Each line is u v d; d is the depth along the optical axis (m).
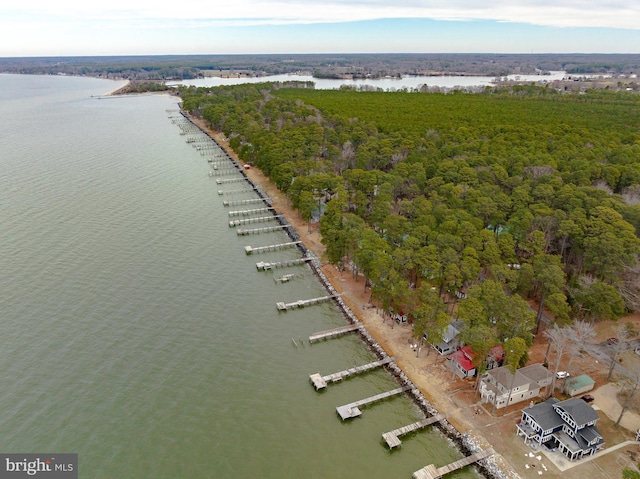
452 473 55.12
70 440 57.03
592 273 88.56
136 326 79.38
